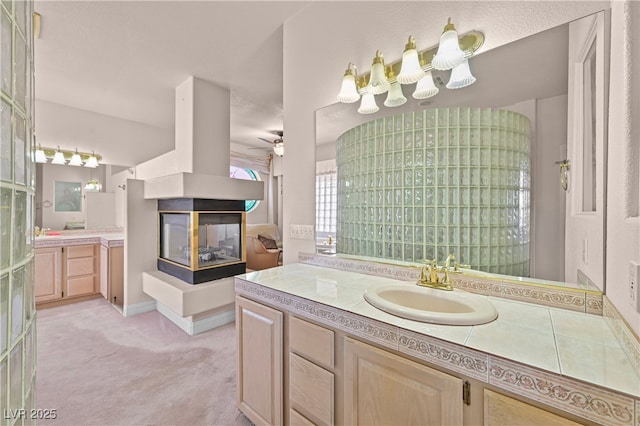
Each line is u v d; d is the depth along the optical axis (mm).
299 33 2008
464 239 1376
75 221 3807
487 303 1121
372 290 1287
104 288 3500
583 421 651
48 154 3346
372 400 1008
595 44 1021
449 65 1354
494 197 1300
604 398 627
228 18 2008
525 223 1215
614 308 881
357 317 1057
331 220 1871
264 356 1414
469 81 1348
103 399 1731
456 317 960
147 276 2988
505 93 1254
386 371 973
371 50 1666
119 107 3533
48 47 2301
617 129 867
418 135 1507
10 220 504
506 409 744
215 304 2672
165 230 3084
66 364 2113
